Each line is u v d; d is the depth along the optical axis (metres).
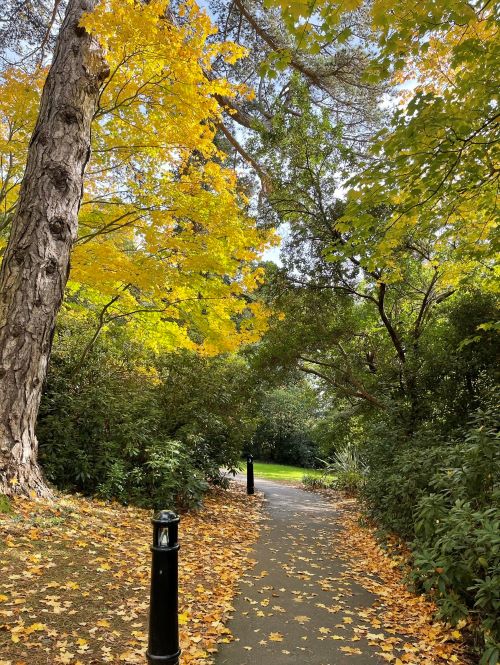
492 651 2.76
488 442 4.12
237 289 7.55
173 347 9.12
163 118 7.06
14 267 5.66
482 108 4.63
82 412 7.31
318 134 10.05
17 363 5.51
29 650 2.83
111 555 4.61
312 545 6.73
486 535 3.15
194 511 7.87
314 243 10.67
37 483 5.63
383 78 4.59
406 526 5.80
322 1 3.58
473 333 8.18
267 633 3.55
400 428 8.15
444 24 3.98
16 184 8.09
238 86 6.81
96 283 7.07
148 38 5.78
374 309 12.19
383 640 3.51
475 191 5.59
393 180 5.01
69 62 6.21
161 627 2.62
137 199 7.36
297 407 24.16
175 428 9.42
